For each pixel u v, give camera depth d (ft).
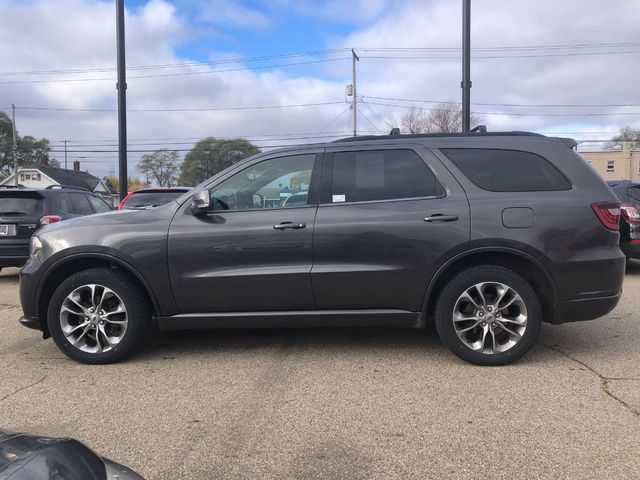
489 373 13.92
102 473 6.07
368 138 15.30
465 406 11.88
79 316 15.05
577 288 14.14
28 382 13.78
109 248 14.55
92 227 14.88
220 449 10.17
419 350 15.92
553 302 14.25
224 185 15.08
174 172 188.03
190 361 15.24
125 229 14.71
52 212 28.71
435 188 14.51
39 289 14.98
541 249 13.98
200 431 10.91
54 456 5.96
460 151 14.75
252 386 13.28
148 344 16.97
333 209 14.53
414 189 14.60
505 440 10.32
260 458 9.82
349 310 14.67
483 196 14.30
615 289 14.34
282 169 15.07
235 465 9.59
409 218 14.25
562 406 11.80
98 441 10.53
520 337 14.20
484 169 14.58
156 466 9.58
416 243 14.19
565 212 14.11
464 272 14.29
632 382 13.19
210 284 14.55
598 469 9.24
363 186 14.74
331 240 14.34
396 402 12.16
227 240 14.49
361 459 9.73
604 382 13.20
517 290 14.07
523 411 11.58
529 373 13.88
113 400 12.53
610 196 14.49
